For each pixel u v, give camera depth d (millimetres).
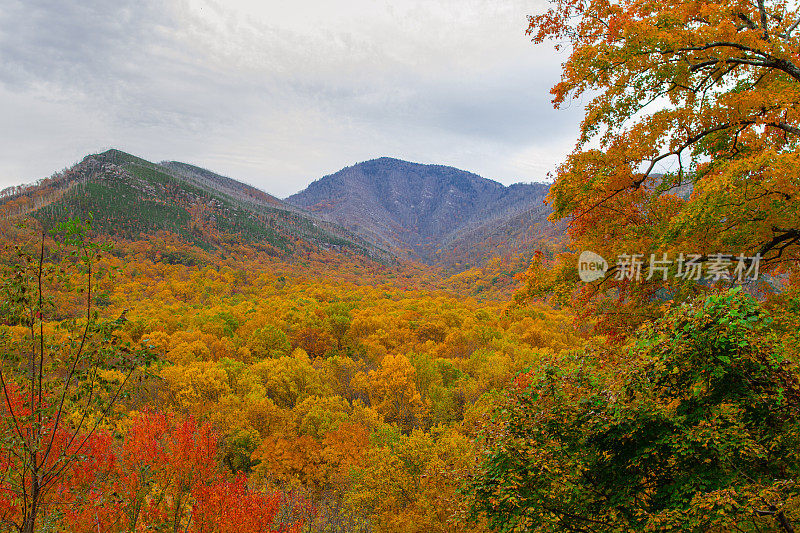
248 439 24938
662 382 4883
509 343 42938
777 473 4488
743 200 6328
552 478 5027
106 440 8016
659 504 4734
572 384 5477
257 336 47094
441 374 38156
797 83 7059
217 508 9406
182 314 60656
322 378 37344
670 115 7711
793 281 7891
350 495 17109
